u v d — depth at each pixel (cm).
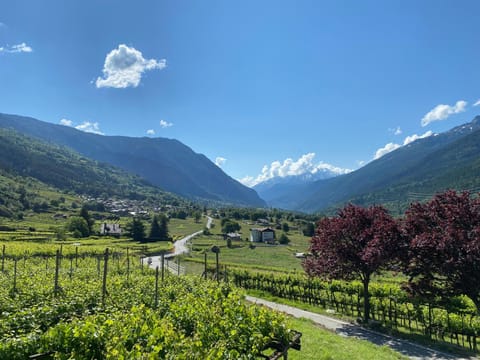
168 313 1162
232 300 1153
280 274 3441
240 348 816
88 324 805
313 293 2677
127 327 858
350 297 2500
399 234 1742
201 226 15438
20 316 1099
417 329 1895
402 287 1702
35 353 787
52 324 1166
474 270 1416
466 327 1625
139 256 6500
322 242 2067
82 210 11200
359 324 1973
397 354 1386
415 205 1786
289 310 2367
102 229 11050
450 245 1445
